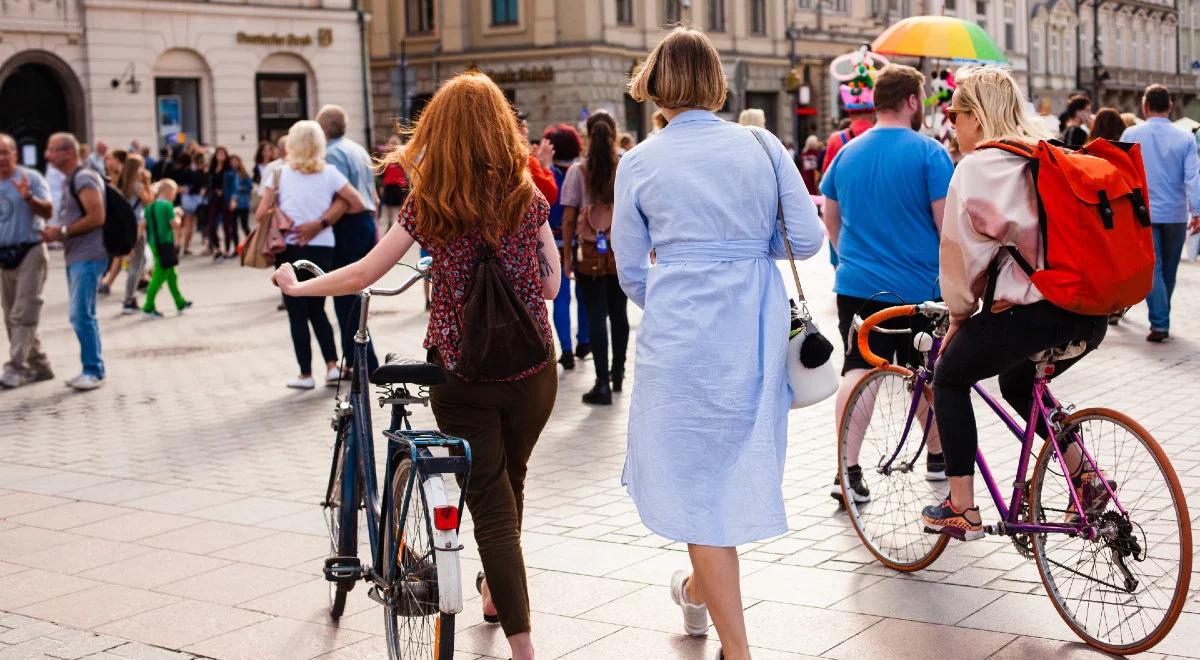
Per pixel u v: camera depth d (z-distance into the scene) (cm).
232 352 1388
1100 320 495
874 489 607
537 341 465
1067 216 468
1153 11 8231
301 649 524
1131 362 1105
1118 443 482
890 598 549
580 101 4581
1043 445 514
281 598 586
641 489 454
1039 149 477
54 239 1188
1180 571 456
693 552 449
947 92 1628
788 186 460
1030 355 504
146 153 3819
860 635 507
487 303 457
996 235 485
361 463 513
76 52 3766
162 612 572
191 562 646
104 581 619
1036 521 516
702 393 445
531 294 473
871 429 609
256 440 944
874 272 662
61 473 852
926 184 655
